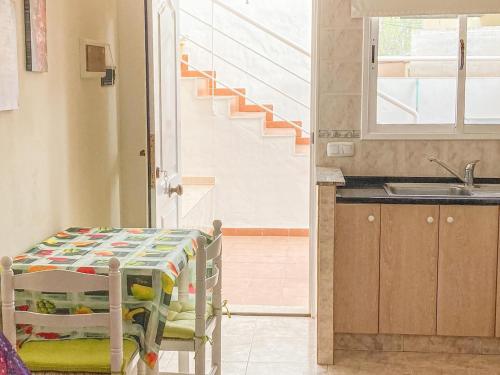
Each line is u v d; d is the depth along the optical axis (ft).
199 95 25.04
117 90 13.92
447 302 13.89
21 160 10.01
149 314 9.12
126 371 8.61
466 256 13.75
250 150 24.97
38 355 8.77
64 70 11.49
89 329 9.28
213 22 25.71
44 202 10.83
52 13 11.00
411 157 15.49
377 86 15.48
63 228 11.58
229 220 25.49
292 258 22.36
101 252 10.12
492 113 15.43
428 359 13.84
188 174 25.26
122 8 13.87
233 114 25.17
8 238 9.66
